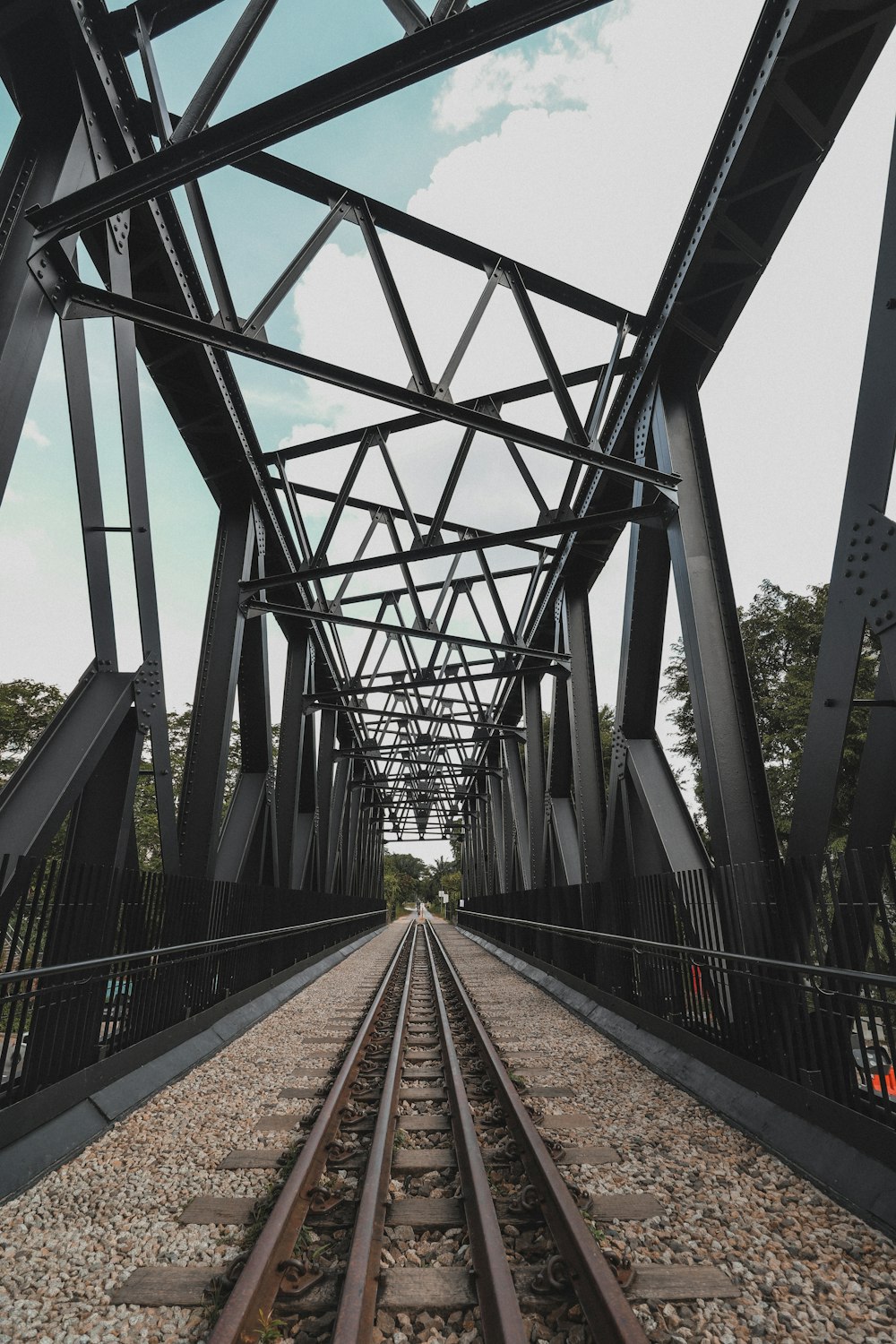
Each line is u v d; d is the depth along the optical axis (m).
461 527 12.84
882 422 3.83
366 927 28.58
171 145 4.28
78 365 5.27
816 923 4.05
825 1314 2.30
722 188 6.00
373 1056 6.10
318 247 6.39
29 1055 3.88
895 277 3.80
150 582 5.99
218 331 5.64
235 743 26.20
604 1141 3.94
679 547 6.84
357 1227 2.61
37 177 4.55
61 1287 2.48
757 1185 3.35
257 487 9.49
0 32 4.51
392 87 4.04
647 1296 2.35
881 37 5.02
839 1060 3.68
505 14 3.83
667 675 19.55
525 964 13.54
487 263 7.23
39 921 4.09
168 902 6.03
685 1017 5.75
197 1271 2.53
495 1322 2.10
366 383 6.16
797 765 15.80
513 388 8.81
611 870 8.40
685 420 7.32
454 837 52.94
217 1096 4.93
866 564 3.85
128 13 5.03
